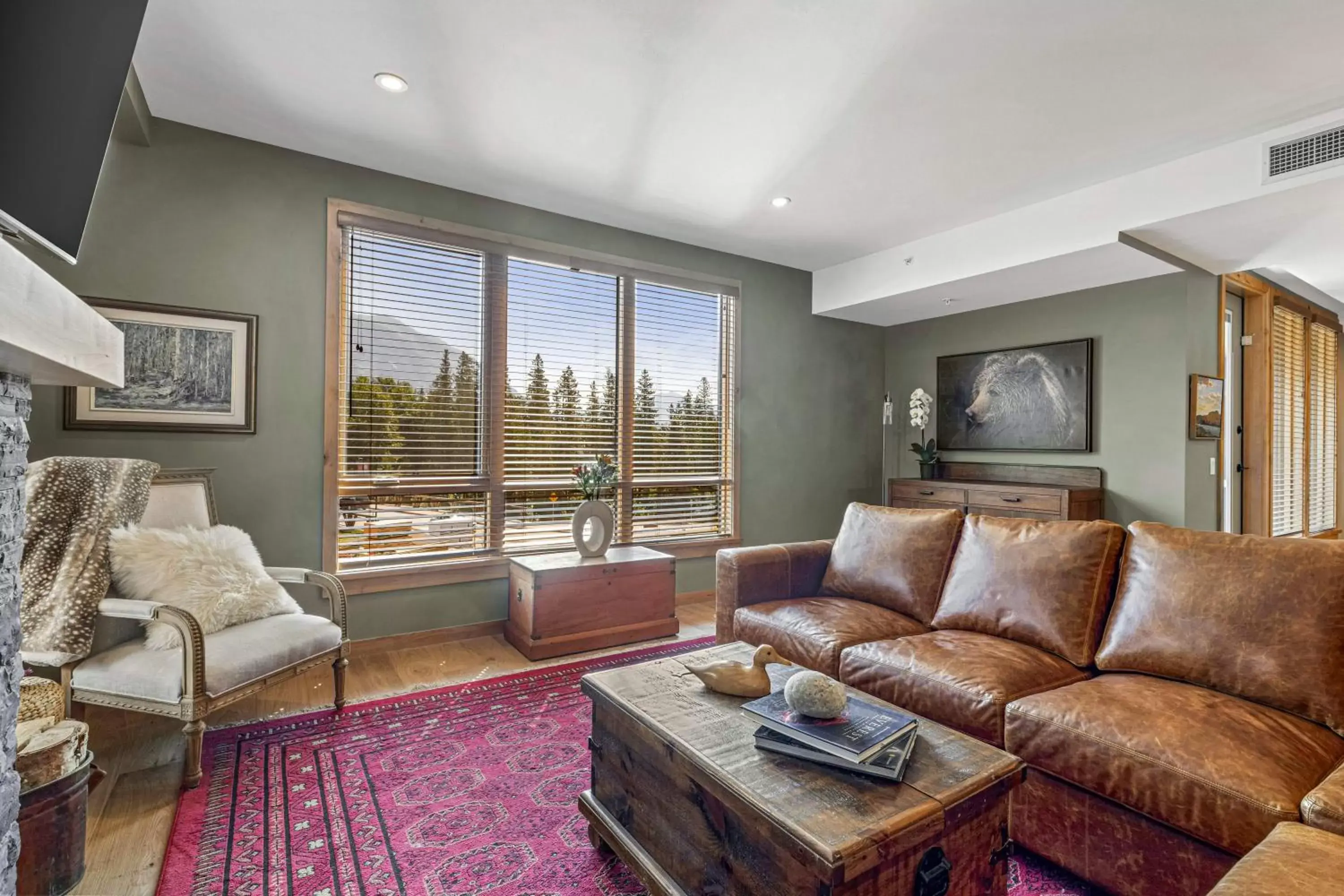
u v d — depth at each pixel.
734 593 2.76
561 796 1.94
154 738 2.30
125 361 2.72
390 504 3.38
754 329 4.78
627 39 2.22
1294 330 5.48
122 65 1.09
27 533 2.06
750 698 1.61
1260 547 1.76
